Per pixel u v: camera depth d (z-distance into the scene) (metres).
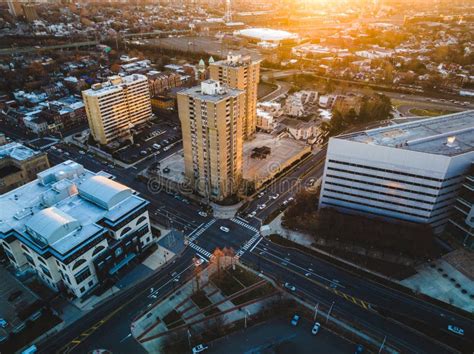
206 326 106.31
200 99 140.12
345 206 146.00
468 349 100.12
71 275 109.44
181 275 125.06
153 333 105.06
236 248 137.00
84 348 100.94
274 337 103.88
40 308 110.25
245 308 112.38
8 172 168.25
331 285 120.50
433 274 123.94
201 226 148.75
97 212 125.12
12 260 127.75
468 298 115.44
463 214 133.38
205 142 150.25
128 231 126.38
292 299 114.88
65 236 112.31
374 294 117.00
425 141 134.50
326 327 106.56
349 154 133.25
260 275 124.56
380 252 132.62
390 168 129.88
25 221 123.69
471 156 125.12
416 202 132.88
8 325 106.00
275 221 151.38
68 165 153.00
